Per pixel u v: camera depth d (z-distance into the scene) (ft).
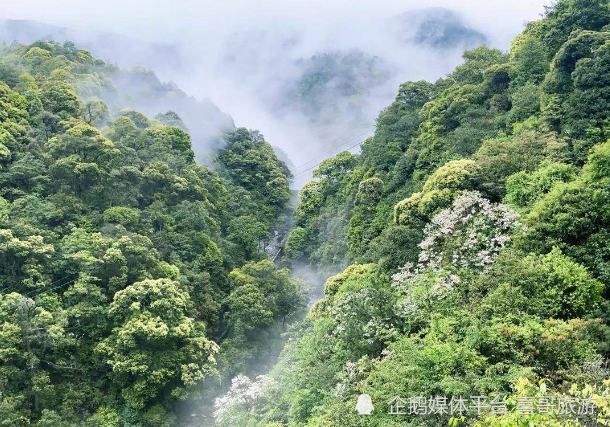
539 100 117.29
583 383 42.83
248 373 132.05
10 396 94.48
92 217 136.05
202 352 116.06
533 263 62.13
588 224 65.92
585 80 99.25
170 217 157.28
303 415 64.13
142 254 124.47
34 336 99.55
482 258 70.54
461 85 165.68
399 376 50.26
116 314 112.78
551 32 133.08
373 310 68.74
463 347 50.19
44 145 152.46
